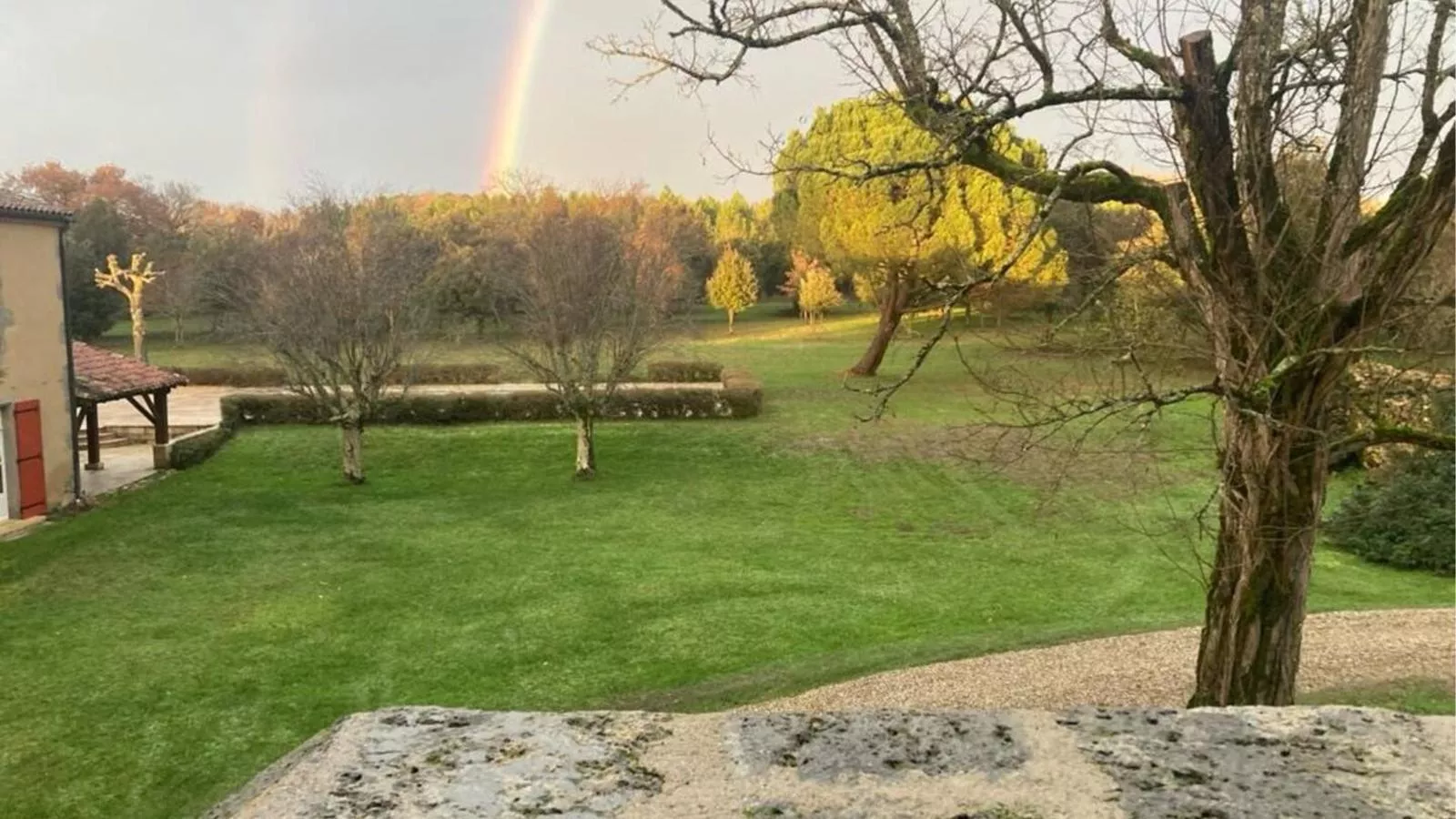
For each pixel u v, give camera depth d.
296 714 8.23
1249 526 5.42
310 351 18.75
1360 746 2.03
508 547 13.67
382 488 17.80
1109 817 1.72
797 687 8.00
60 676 9.06
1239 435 5.38
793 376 32.06
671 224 49.53
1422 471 12.04
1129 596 11.11
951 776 1.87
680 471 18.89
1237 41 4.84
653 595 11.36
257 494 17.19
